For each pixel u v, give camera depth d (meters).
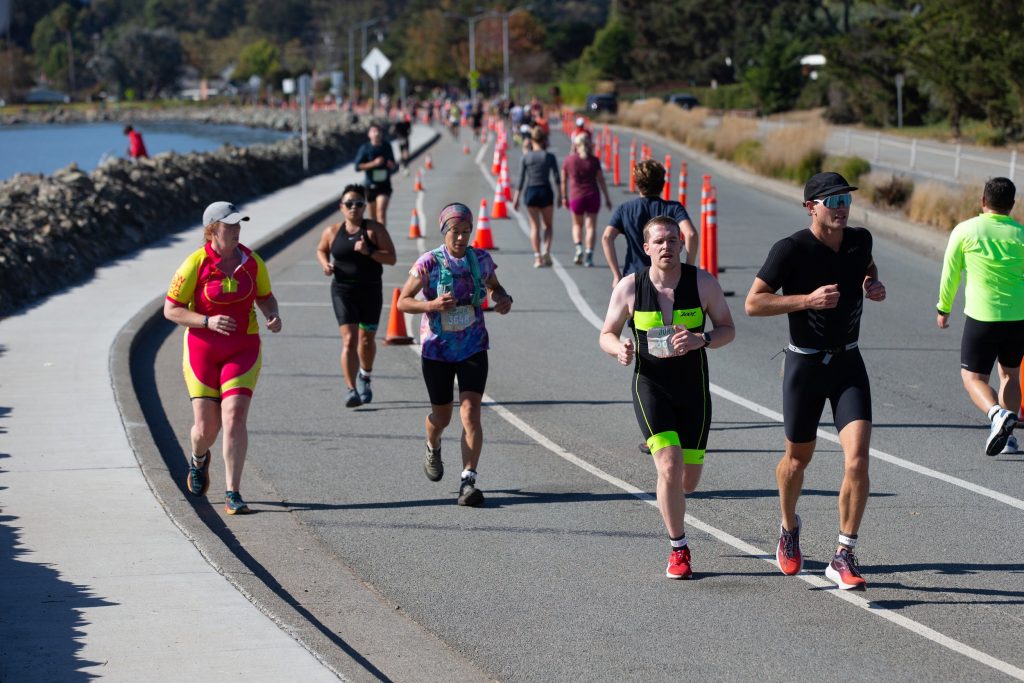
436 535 23.08
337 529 23.47
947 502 24.41
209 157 96.06
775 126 146.38
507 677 16.97
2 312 45.06
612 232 28.98
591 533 23.05
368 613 19.42
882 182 78.81
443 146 169.62
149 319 43.84
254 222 75.38
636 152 143.88
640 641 18.11
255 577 19.92
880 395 33.53
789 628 18.45
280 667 16.34
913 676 16.69
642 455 28.33
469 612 19.41
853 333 19.44
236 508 24.22
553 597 19.94
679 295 19.91
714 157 129.62
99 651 16.84
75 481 25.11
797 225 73.62
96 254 59.03
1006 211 27.33
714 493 25.27
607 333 20.22
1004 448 27.88
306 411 32.81
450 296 23.56
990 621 18.55
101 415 30.47
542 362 38.53
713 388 34.81
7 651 16.81
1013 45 124.50
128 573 20.02
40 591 19.16
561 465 27.58
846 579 19.61
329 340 42.41
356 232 32.22
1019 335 27.22
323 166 130.88
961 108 136.62
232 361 23.89
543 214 57.53
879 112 173.50
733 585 20.28
